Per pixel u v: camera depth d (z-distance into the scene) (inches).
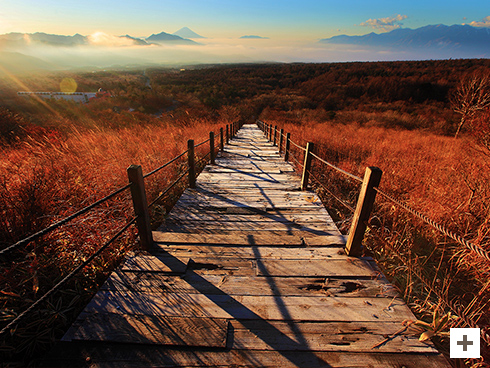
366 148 339.3
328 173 247.0
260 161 309.6
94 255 82.0
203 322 75.5
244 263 104.0
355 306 82.4
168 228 136.6
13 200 107.6
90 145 256.5
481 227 115.2
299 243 119.8
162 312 78.7
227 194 190.9
